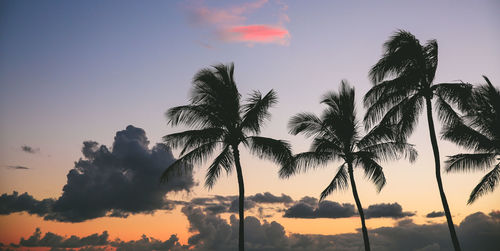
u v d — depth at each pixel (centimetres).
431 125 2136
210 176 2197
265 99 2197
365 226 2423
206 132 2134
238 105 2242
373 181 2462
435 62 2145
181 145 2175
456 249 1989
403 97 2216
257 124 2209
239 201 2162
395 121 2239
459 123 2216
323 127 2505
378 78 2203
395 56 2125
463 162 2344
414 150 2389
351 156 2491
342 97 2550
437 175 2103
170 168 2195
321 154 2472
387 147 2427
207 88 2184
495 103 2266
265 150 2188
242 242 2114
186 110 2139
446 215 2044
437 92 2161
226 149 2228
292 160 2250
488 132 2297
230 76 2264
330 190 2595
